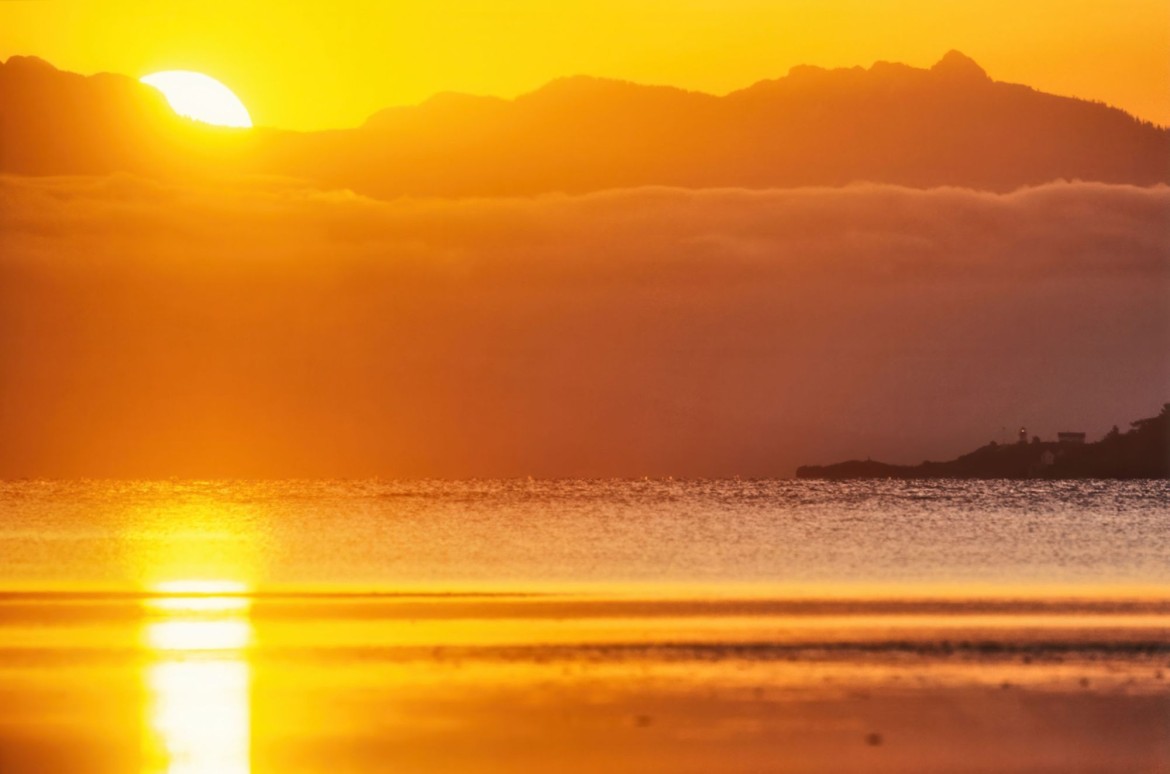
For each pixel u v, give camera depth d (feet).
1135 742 334.03
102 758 313.12
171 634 489.67
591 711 353.72
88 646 458.50
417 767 305.73
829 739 331.36
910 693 378.94
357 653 441.68
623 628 506.89
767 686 386.32
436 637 480.64
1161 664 423.64
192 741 326.65
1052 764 317.42
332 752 317.01
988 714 357.20
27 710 355.97
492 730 334.03
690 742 325.01
